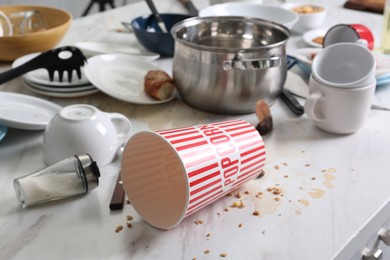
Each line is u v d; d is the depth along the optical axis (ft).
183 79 2.72
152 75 2.86
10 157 2.31
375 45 3.89
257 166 2.01
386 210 2.03
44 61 2.89
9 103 2.65
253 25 3.09
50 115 2.62
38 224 1.85
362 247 2.02
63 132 2.12
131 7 5.06
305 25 4.19
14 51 3.36
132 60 3.27
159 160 2.00
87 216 1.90
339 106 2.42
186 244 1.76
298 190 2.07
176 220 1.74
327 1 5.39
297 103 2.82
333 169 2.24
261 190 2.07
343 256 1.78
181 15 3.97
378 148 2.43
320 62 2.64
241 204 1.97
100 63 3.14
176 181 1.96
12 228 1.83
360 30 3.34
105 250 1.73
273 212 1.93
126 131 2.46
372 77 2.42
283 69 2.72
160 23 3.88
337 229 1.84
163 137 1.73
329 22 4.60
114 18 4.65
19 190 1.92
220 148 1.83
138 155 1.93
